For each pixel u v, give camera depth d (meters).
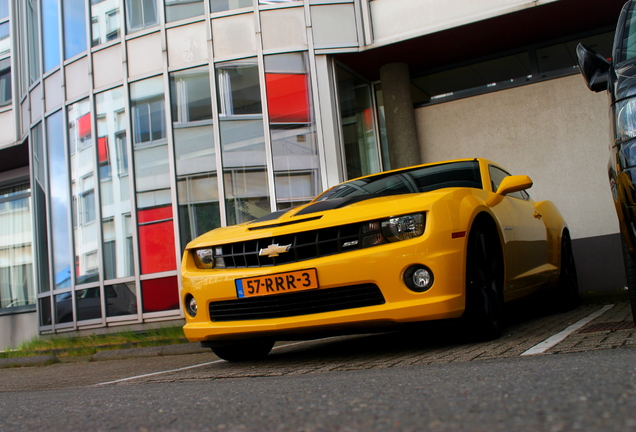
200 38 7.64
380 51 7.50
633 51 2.62
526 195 4.62
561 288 4.85
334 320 2.90
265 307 3.11
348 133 7.84
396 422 1.15
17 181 11.18
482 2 6.89
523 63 7.67
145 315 7.53
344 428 1.14
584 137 7.26
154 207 7.64
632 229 2.42
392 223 2.88
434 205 2.90
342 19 7.49
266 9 7.52
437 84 8.09
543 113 7.47
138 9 8.02
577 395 1.23
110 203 7.99
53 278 8.72
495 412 1.15
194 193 7.48
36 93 9.32
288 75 7.45
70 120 8.54
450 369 1.96
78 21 8.52
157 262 7.55
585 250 7.10
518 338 3.06
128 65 7.97
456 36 7.22
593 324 3.47
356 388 1.69
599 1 6.58
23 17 9.90
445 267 2.80
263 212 7.30
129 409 1.71
